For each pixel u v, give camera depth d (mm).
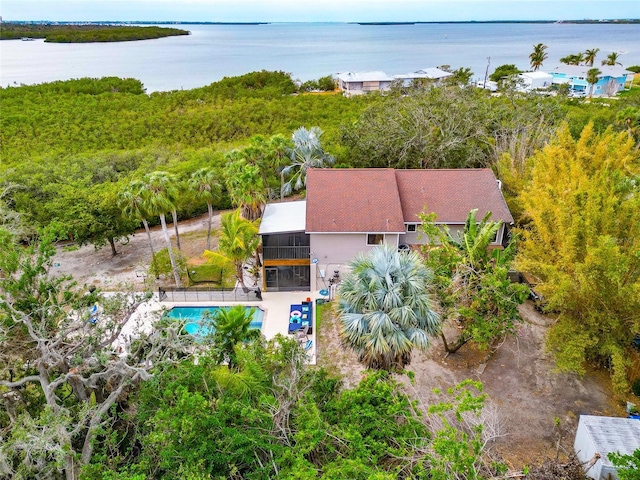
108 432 13664
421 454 12352
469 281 19969
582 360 18094
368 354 17359
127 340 17453
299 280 28344
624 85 107375
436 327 17672
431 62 177250
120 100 78438
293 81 105375
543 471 13867
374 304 16953
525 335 23422
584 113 58531
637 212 19328
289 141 40312
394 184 29672
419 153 42125
